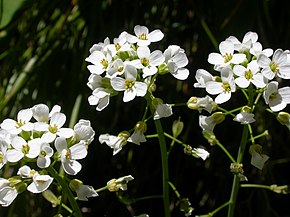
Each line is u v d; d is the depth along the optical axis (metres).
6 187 0.27
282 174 0.47
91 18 0.45
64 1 0.46
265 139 0.45
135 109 0.46
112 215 0.46
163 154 0.30
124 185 0.29
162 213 0.47
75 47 0.45
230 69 0.29
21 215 0.43
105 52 0.30
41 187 0.27
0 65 0.49
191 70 0.45
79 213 0.29
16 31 0.48
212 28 0.45
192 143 0.46
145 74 0.28
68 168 0.27
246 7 0.43
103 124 0.46
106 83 0.29
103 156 0.47
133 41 0.30
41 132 0.28
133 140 0.30
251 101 0.29
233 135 0.45
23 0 0.41
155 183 0.47
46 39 0.46
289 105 0.45
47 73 0.45
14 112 0.45
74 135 0.28
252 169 0.46
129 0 0.46
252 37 0.30
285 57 0.28
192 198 0.46
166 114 0.29
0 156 0.28
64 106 0.44
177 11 0.46
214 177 0.46
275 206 0.46
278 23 0.45
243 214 0.46
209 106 0.30
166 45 0.46
